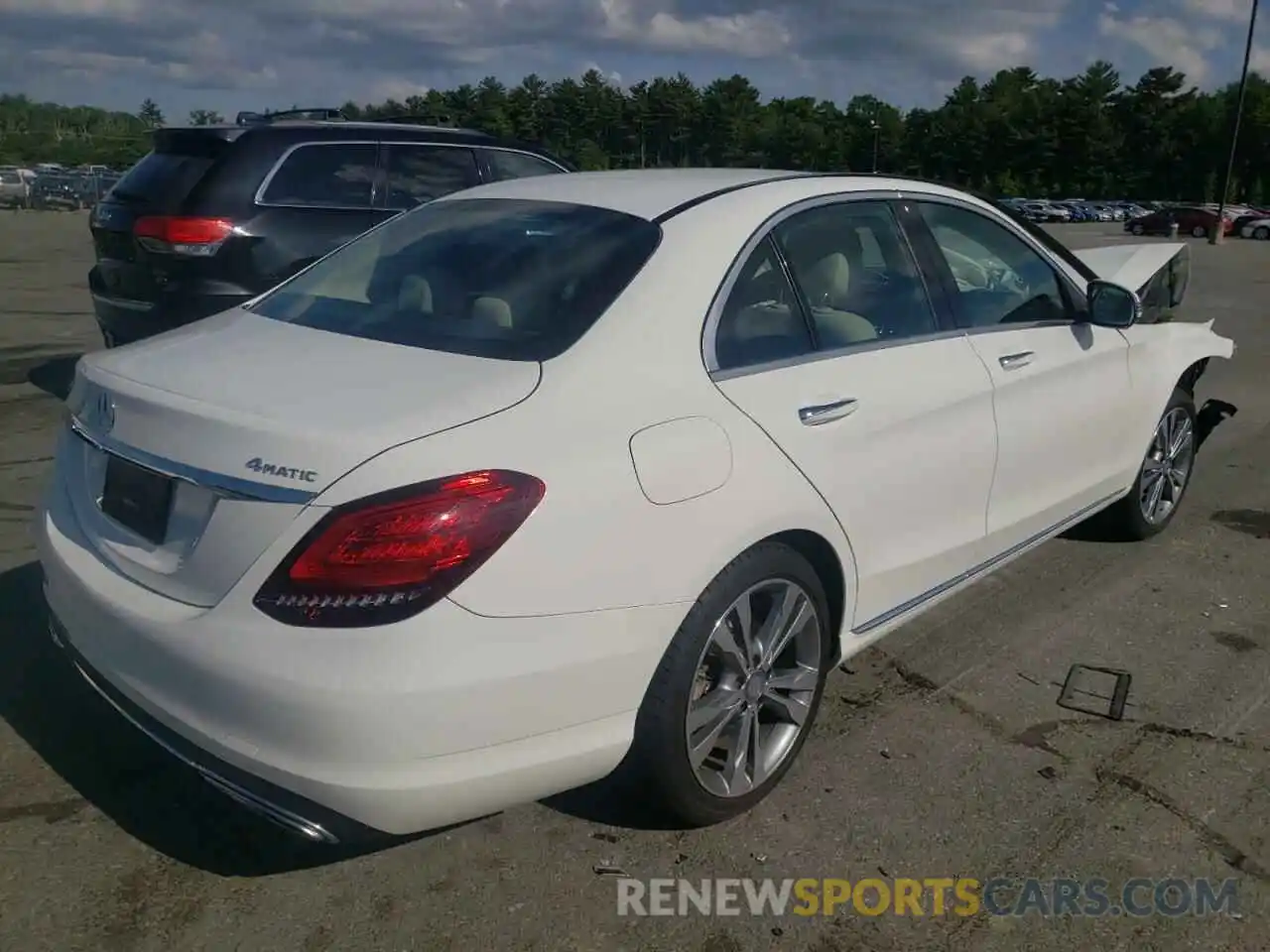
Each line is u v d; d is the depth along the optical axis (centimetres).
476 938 259
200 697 241
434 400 249
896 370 339
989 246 408
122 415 273
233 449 243
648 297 287
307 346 291
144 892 272
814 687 319
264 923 262
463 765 238
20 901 266
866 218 358
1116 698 378
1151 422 489
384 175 709
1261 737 355
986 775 330
